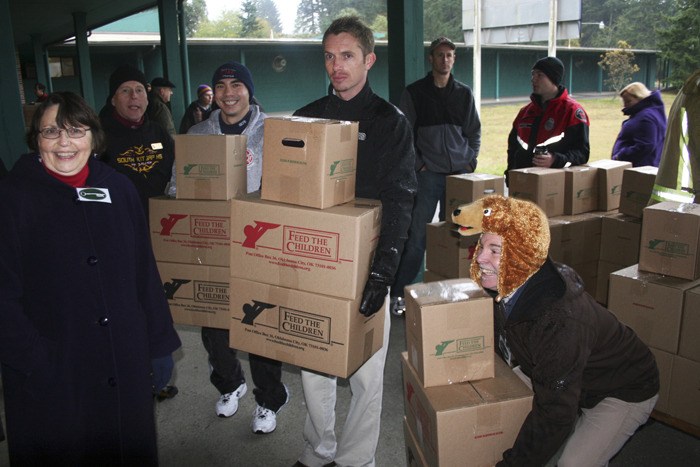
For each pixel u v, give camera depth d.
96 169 1.58
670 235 2.33
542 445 1.53
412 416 1.87
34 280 1.46
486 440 1.63
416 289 1.79
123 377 1.58
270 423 2.62
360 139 1.95
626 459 2.34
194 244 2.21
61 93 1.48
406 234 1.85
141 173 2.63
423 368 1.68
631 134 4.27
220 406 2.77
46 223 1.46
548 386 1.48
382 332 1.97
